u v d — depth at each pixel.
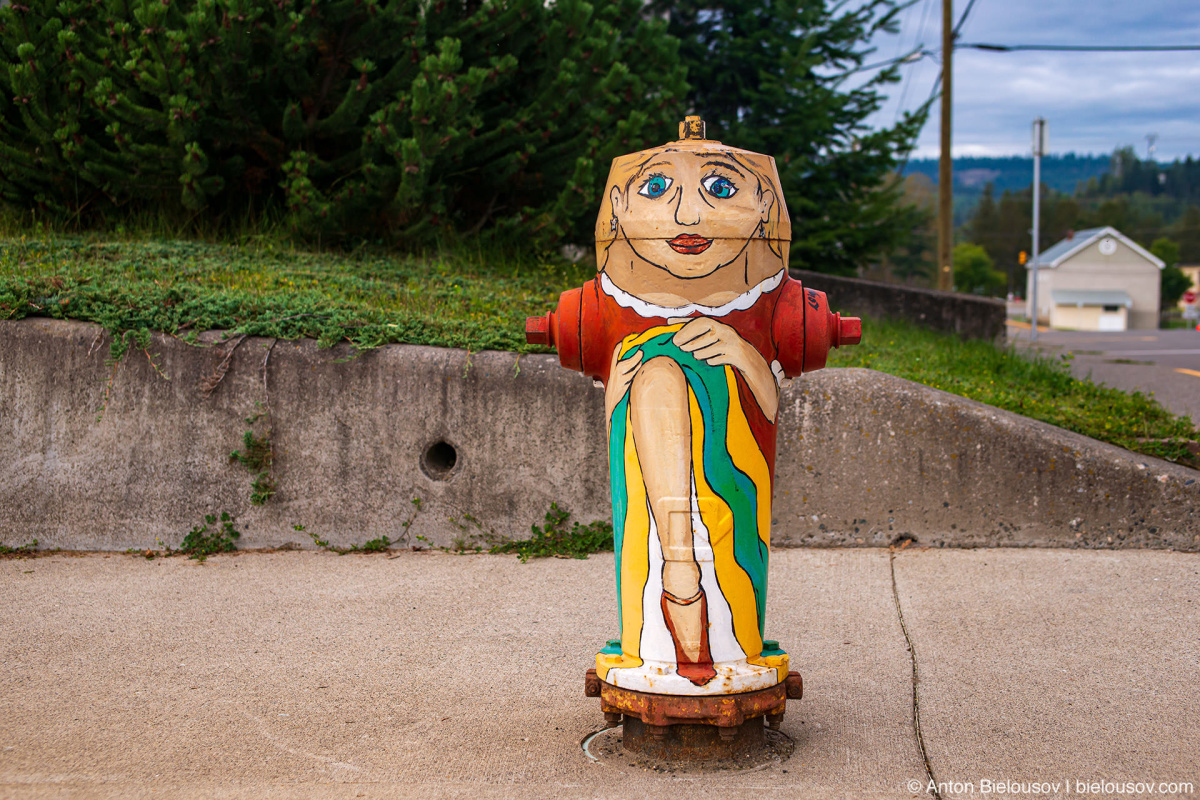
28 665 3.84
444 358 5.49
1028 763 2.95
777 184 2.97
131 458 5.52
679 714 2.79
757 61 12.73
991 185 132.50
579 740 3.14
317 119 8.23
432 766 2.96
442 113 7.33
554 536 5.45
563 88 8.16
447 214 8.47
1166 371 12.03
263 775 2.91
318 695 3.54
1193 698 3.38
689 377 2.83
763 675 2.85
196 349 5.51
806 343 2.95
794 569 5.03
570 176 8.50
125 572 5.14
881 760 2.98
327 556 5.43
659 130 8.92
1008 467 5.24
